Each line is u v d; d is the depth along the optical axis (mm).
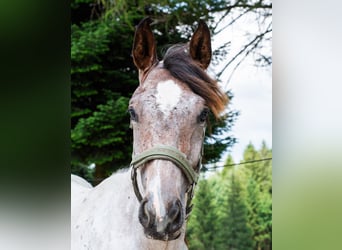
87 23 6223
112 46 6133
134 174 1871
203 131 1887
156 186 1696
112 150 6066
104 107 5762
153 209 1658
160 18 6371
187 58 1949
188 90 1853
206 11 6422
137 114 1834
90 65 5922
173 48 1999
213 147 6277
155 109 1789
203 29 2059
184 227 1945
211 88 1908
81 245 2162
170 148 1752
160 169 1723
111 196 2166
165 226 1659
